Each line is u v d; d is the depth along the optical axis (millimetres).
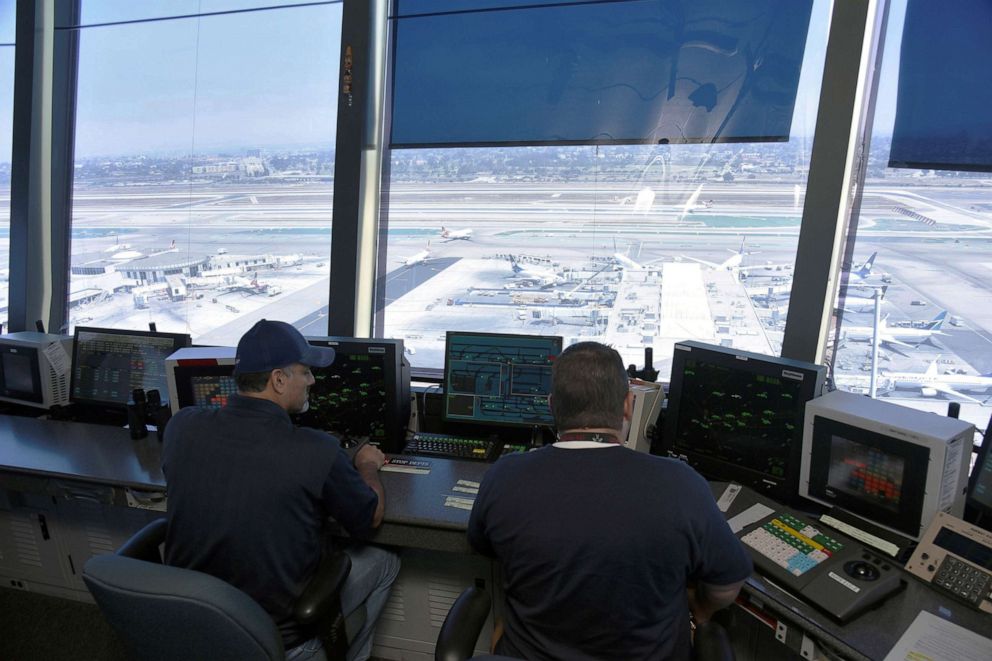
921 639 1176
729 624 1504
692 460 1912
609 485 1016
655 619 1025
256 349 1422
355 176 2492
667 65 2223
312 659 1409
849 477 1569
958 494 1487
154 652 1175
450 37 2430
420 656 2010
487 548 1247
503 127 2432
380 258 2697
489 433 2221
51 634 2104
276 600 1343
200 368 2084
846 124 1956
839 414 1562
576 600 1001
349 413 2105
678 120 2246
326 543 1599
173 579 1093
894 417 1515
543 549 1005
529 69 2365
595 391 1111
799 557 1388
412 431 2252
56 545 2248
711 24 2152
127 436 2195
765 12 2092
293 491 1324
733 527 1539
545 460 1083
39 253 3068
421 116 2521
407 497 1741
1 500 2246
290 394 1478
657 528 977
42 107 2979
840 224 2064
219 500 1287
